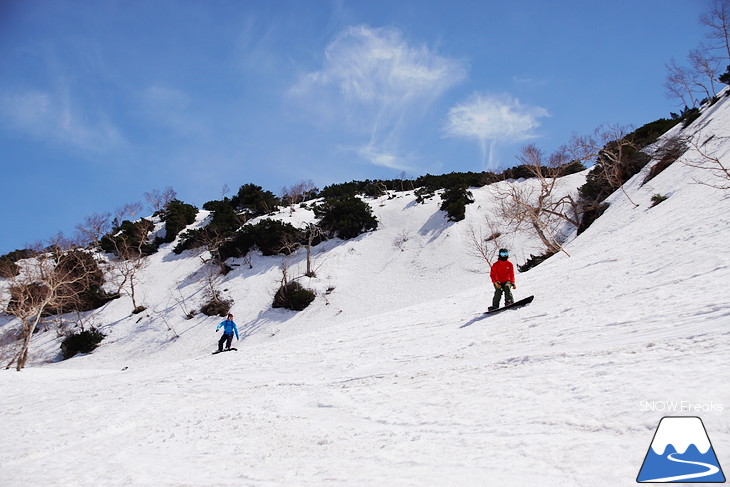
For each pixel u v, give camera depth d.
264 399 7.03
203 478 3.66
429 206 56.12
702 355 4.05
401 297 39.00
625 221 23.50
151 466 4.20
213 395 8.22
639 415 3.14
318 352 11.54
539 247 39.34
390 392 5.88
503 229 44.97
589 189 40.28
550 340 6.71
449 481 2.81
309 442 4.29
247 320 40.19
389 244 49.91
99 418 6.97
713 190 17.42
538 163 35.03
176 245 58.41
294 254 50.50
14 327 46.34
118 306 47.69
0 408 9.48
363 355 9.95
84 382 12.48
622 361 4.56
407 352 9.12
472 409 4.28
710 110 33.94
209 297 44.25
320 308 40.06
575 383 4.25
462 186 53.97
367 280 43.72
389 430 4.21
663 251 11.09
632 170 35.78
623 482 2.39
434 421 4.18
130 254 58.06
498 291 11.02
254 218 64.62
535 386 4.51
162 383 10.34
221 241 51.22
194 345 37.66
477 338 8.62
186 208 71.06
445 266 42.28
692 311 5.92
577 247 24.02
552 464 2.76
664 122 45.91
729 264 7.85
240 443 4.63
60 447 5.46
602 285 9.91
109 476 4.04
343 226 51.72
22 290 31.58
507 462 2.92
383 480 3.02
